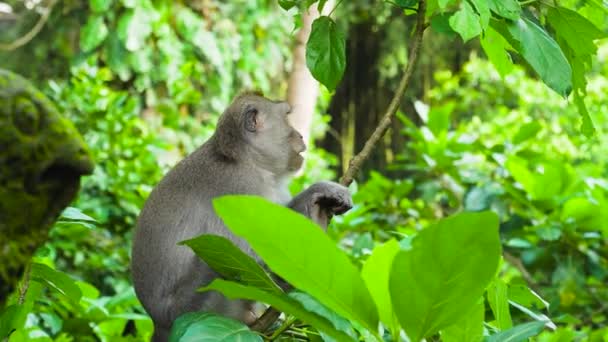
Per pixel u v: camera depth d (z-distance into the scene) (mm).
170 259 4711
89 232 8367
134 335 5973
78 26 16297
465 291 2469
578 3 4145
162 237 4727
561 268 6828
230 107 5230
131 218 8773
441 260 2412
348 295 2549
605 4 3998
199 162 5004
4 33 18891
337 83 3947
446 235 2375
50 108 2342
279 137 5215
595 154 15477
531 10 4164
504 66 3904
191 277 4711
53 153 2312
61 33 16234
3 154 2242
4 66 16656
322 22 3936
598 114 15633
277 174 5242
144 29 14383
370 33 22938
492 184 7395
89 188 8758
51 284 3701
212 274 4738
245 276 3004
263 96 5422
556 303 5688
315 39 3926
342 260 2490
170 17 15008
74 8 16312
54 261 8008
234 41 15578
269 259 2492
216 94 15289
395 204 8172
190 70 13180
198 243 2947
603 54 17641
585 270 6922
